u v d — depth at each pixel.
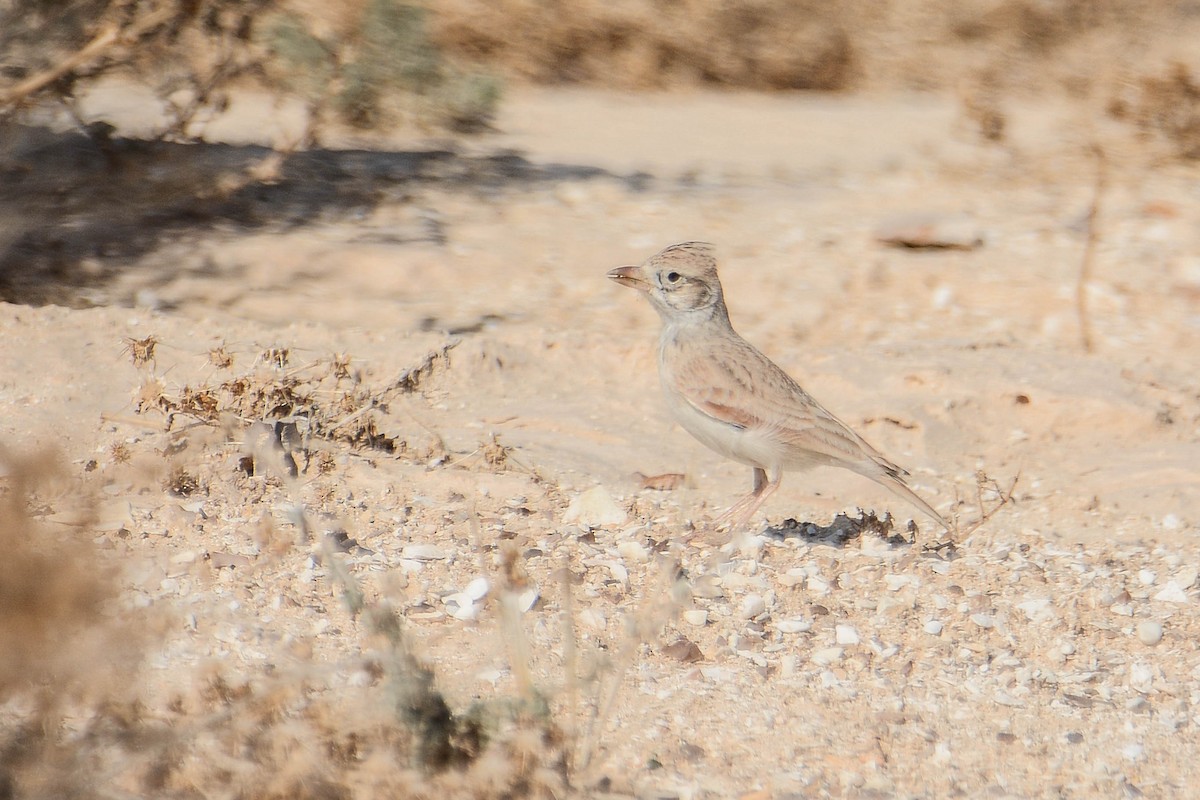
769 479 11.93
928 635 10.06
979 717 8.96
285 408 12.98
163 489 11.36
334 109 24.22
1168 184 24.84
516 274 19.48
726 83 37.31
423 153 25.44
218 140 24.08
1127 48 38.97
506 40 35.53
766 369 11.56
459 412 14.55
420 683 7.22
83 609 6.54
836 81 38.16
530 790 7.09
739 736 8.45
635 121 31.95
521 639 7.97
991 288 19.44
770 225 22.36
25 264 18.17
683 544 11.37
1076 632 10.25
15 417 12.70
